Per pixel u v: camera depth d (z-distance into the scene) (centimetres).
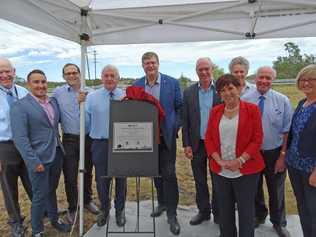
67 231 390
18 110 325
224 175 292
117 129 320
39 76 336
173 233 370
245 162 280
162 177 376
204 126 361
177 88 372
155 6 336
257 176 289
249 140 281
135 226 391
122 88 387
